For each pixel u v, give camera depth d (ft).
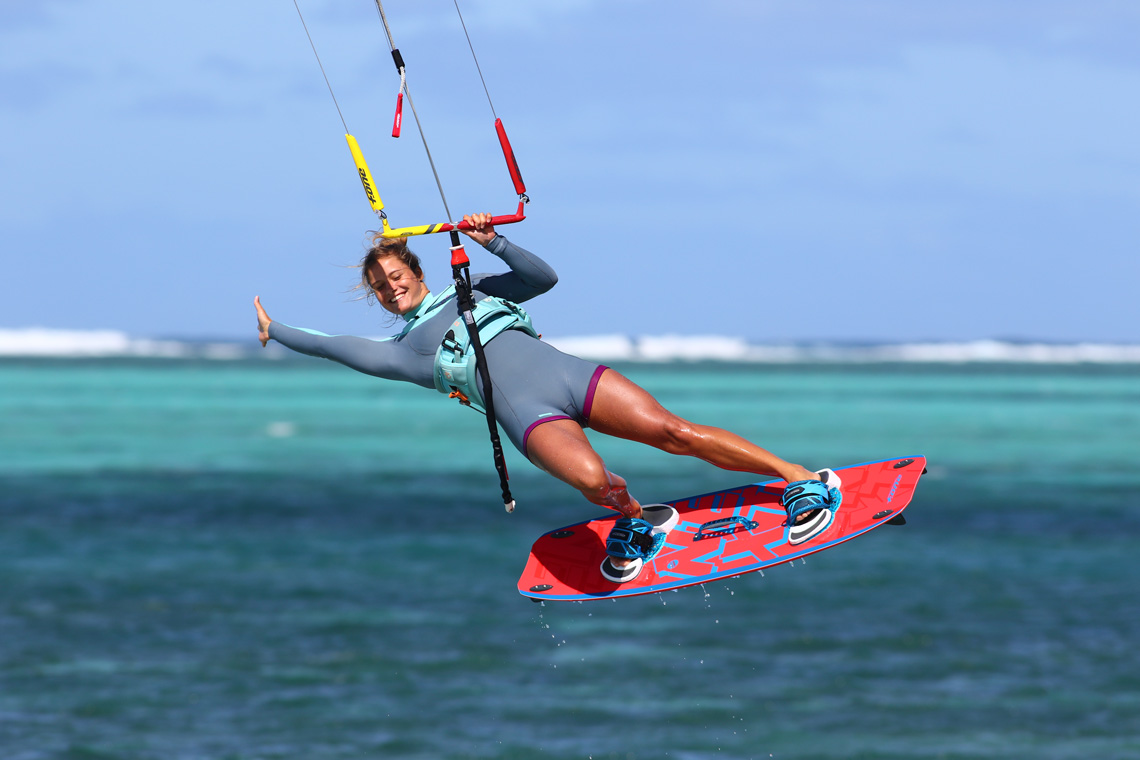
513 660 180.96
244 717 152.35
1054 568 257.55
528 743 144.77
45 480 416.67
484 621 206.08
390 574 247.91
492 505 360.89
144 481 418.10
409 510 348.79
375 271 85.46
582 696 163.73
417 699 161.17
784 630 200.34
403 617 208.13
